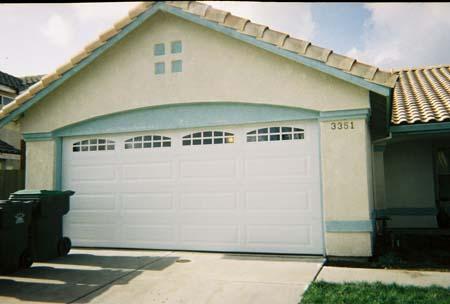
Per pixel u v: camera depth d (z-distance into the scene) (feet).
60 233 24.17
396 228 36.35
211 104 25.46
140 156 27.22
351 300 14.93
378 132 29.86
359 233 22.09
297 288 16.78
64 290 17.47
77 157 28.58
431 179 36.24
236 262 21.98
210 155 25.72
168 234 26.14
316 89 23.17
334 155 22.71
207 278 18.75
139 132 27.32
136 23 25.39
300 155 23.95
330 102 22.89
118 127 27.35
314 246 23.29
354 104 22.49
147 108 26.63
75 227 28.09
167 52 26.14
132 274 19.84
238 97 24.48
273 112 24.26
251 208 24.61
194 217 25.68
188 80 25.54
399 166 37.22
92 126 27.91
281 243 23.89
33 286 18.15
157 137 26.99
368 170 24.12
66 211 24.77
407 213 36.47
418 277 18.08
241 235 24.66
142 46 26.68
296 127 24.17
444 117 27.17
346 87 22.66
